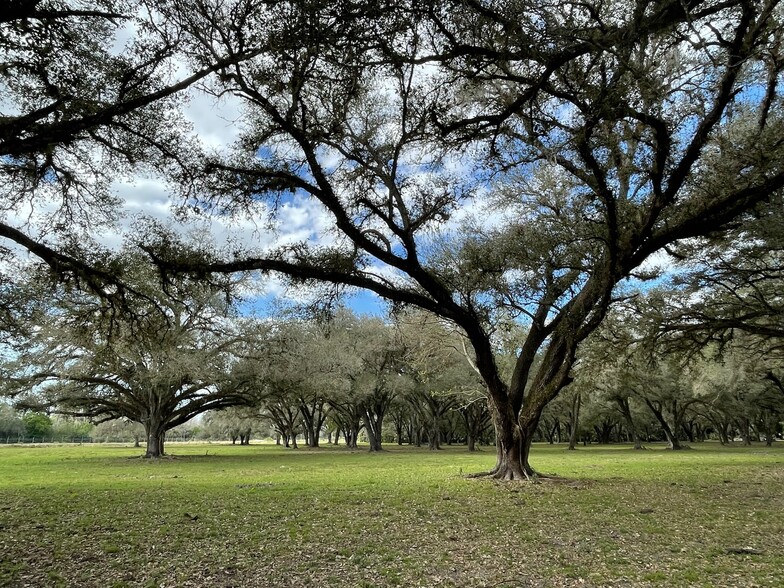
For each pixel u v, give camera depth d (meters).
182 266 12.33
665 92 9.29
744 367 27.11
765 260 18.31
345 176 13.72
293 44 8.66
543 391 18.00
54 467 27.77
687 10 7.35
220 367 34.31
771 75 10.34
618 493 14.48
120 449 59.75
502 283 16.08
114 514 11.30
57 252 10.98
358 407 52.62
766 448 49.19
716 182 12.06
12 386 30.52
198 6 9.11
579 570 6.89
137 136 11.34
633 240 12.98
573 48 8.34
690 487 15.82
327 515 11.09
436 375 33.47
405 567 7.14
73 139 9.91
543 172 16.72
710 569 6.85
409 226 13.74
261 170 12.45
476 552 7.90
